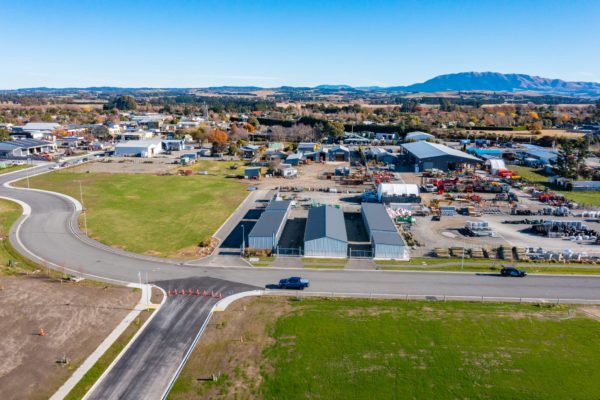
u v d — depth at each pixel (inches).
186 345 1496.1
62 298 1811.0
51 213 3011.8
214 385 1294.3
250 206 3307.1
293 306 1765.5
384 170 4741.6
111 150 6166.3
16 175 4315.9
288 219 2938.0
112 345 1491.1
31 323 1615.4
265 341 1513.3
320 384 1296.8
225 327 1604.3
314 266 2183.8
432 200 3440.0
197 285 1957.4
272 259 2273.6
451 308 1756.9
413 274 2094.0
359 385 1293.1
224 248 2427.4
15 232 2618.1
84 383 1302.9
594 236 2605.8
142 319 1659.7
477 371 1363.2
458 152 5004.9
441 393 1264.8
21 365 1380.4
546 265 2206.0
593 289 1942.7
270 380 1312.7
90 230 2682.1
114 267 2150.6
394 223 2807.6
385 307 1760.6
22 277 2006.6
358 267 2174.0
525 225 2861.7
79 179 4163.4
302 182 4215.1
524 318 1679.4
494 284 1988.2
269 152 5743.1
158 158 5565.9
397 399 1238.3
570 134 7421.3
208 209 3201.3
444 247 2449.6
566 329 1604.3
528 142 6717.5
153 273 2085.4
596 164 4950.8
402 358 1422.2
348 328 1593.3
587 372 1364.4
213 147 5920.3
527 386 1296.8
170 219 2942.9
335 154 5457.7
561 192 3796.8
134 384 1301.7
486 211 3161.9
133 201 3380.9
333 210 2903.5
